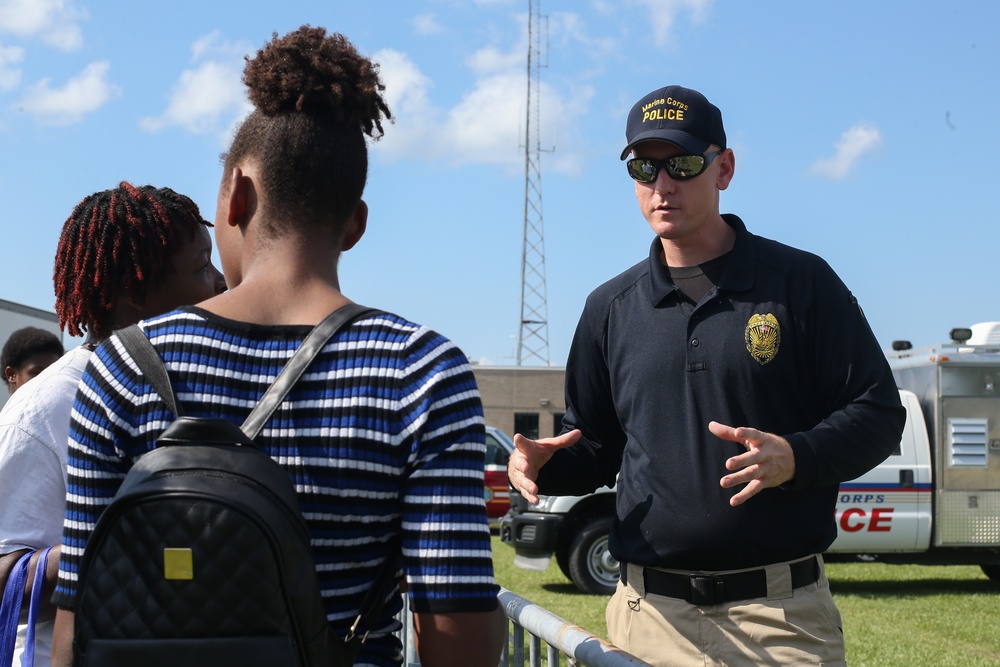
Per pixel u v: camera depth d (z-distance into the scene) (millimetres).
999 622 8273
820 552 2223
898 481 9734
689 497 2154
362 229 1435
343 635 1207
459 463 1195
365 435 1185
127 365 1235
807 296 2170
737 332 2166
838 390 2146
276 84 1310
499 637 1222
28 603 1685
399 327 1241
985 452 9836
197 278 2180
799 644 2113
